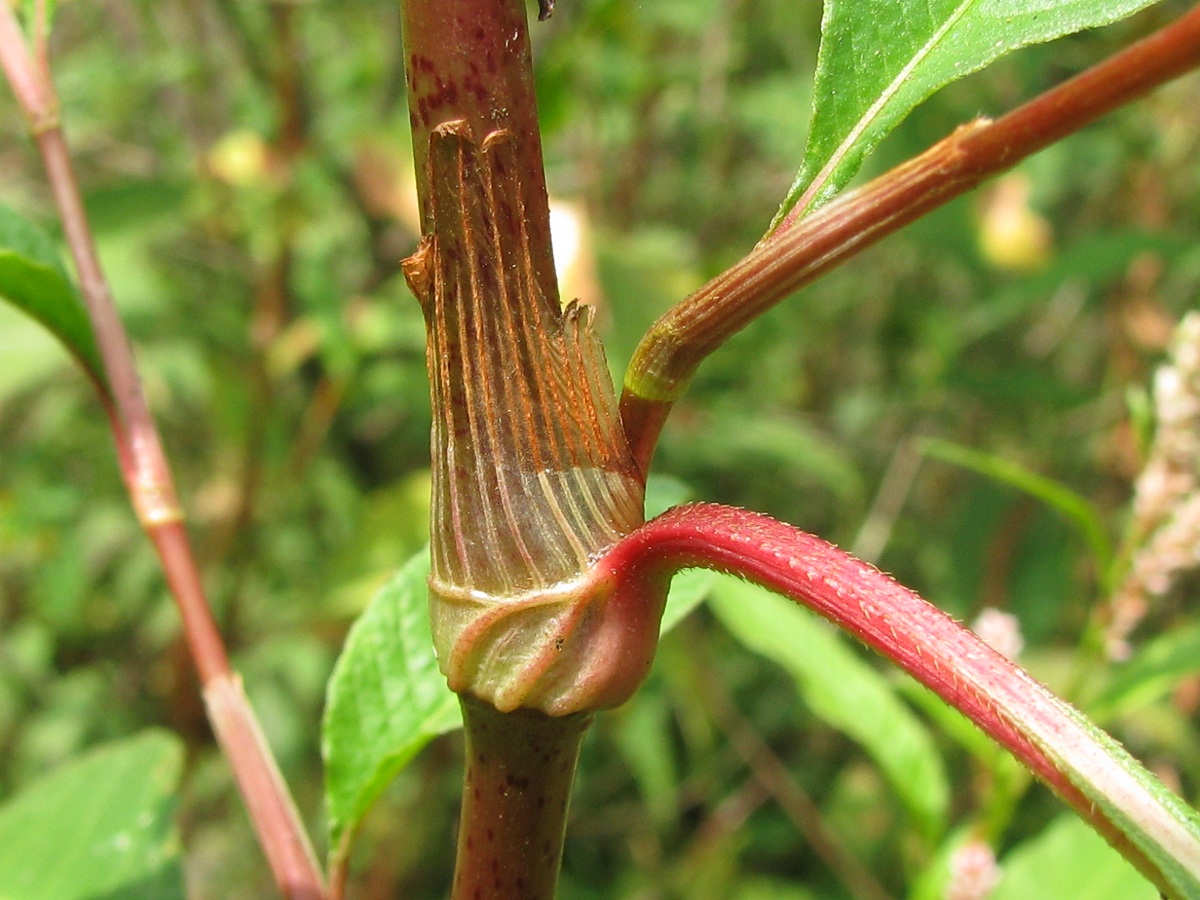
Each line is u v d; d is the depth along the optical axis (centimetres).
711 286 5
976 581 26
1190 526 13
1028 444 30
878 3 6
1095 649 13
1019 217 25
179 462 29
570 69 20
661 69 28
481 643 5
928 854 13
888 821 27
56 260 9
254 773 8
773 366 32
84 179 29
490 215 5
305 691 26
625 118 29
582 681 5
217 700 8
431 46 5
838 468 27
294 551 27
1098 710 13
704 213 33
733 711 26
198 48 26
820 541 5
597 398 5
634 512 5
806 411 34
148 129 30
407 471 28
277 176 23
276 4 24
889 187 5
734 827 28
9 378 20
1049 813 23
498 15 5
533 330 5
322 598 22
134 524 28
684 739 30
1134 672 13
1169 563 13
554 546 5
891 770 13
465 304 5
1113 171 29
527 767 6
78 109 29
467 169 5
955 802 23
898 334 32
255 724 8
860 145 6
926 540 30
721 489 31
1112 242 22
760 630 14
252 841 28
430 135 5
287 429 26
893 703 13
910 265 33
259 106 26
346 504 26
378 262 27
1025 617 25
